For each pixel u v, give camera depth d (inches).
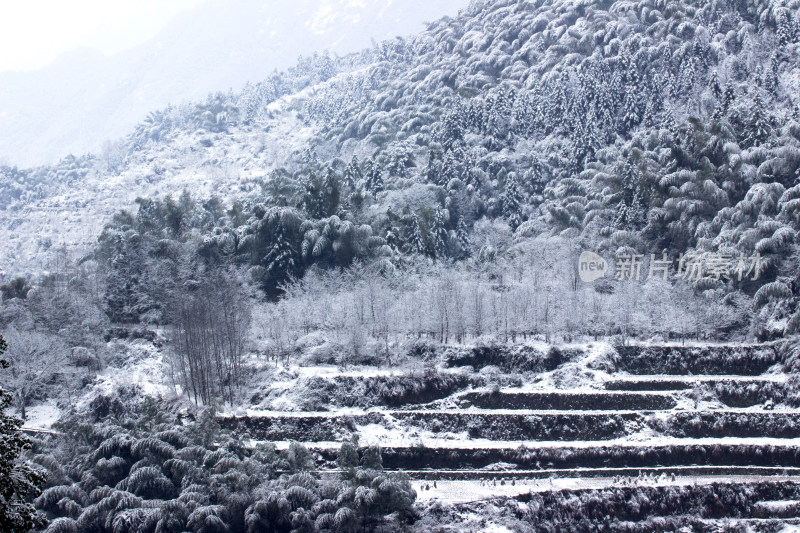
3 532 1537.9
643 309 5487.2
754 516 3907.5
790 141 6432.1
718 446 4274.1
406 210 7037.4
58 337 5551.2
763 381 4734.3
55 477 3870.6
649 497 3924.7
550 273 6077.8
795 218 5551.2
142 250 6530.5
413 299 5610.2
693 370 4985.2
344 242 6466.5
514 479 3998.5
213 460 3937.0
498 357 5167.3
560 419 4478.3
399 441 4367.6
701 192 6446.9
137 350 5546.3
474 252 7347.4
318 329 5605.3
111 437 4082.2
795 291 5285.4
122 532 3634.4
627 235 6422.2
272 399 4803.2
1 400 1679.4
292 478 3818.9
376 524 3690.9
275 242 6505.9
